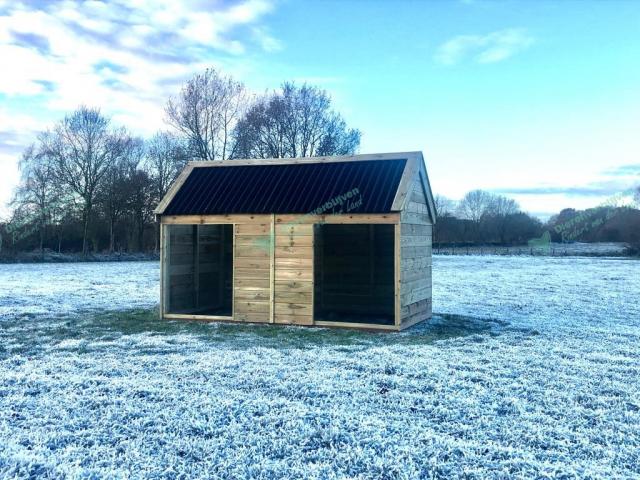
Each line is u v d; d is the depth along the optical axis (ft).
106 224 147.84
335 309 44.86
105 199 141.18
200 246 42.91
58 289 59.62
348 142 140.36
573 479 12.96
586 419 17.30
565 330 34.71
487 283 70.69
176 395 19.34
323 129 136.46
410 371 23.07
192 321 36.76
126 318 38.37
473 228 217.56
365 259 43.88
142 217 156.56
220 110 133.18
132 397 19.15
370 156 36.11
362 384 20.97
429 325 35.88
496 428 16.35
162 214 36.70
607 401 19.31
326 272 45.27
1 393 19.60
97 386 20.54
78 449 14.52
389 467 13.53
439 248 192.95
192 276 41.83
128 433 15.74
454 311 43.73
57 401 18.60
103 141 140.77
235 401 18.61
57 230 138.10
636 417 17.49
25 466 13.43
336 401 18.83
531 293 58.18
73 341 29.84
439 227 217.36
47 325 35.40
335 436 15.52
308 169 36.91
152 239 159.02
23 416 17.13
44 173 132.98
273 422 16.66
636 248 152.05
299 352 26.68
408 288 34.12
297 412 17.53
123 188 144.87
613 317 40.70
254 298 35.37
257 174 37.73
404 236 33.01
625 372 23.59
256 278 35.32
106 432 15.78
